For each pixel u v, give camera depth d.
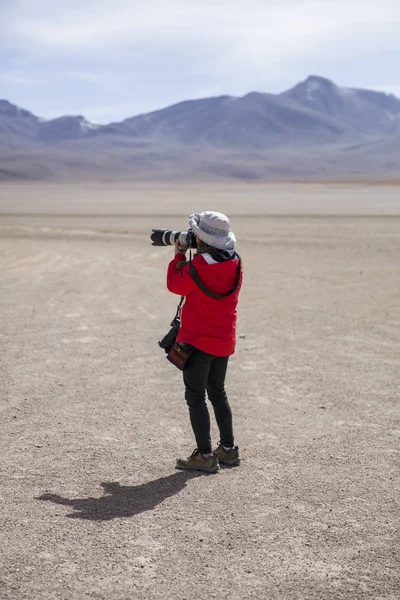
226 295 5.06
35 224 35.31
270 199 69.44
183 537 4.14
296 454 5.67
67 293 14.48
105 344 9.77
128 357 9.05
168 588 3.58
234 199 70.06
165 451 5.70
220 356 5.17
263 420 6.59
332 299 14.05
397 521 4.41
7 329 10.75
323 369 8.59
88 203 62.44
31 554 3.90
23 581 3.62
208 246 5.07
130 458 5.52
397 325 11.43
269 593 3.55
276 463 5.46
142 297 14.02
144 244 25.42
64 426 6.30
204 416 5.25
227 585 3.62
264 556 3.93
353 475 5.20
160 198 75.94
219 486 4.97
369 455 5.64
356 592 3.58
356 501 4.71
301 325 11.45
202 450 5.28
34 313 12.16
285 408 6.98
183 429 6.27
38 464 5.36
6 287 15.33
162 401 7.14
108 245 25.08
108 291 14.80
